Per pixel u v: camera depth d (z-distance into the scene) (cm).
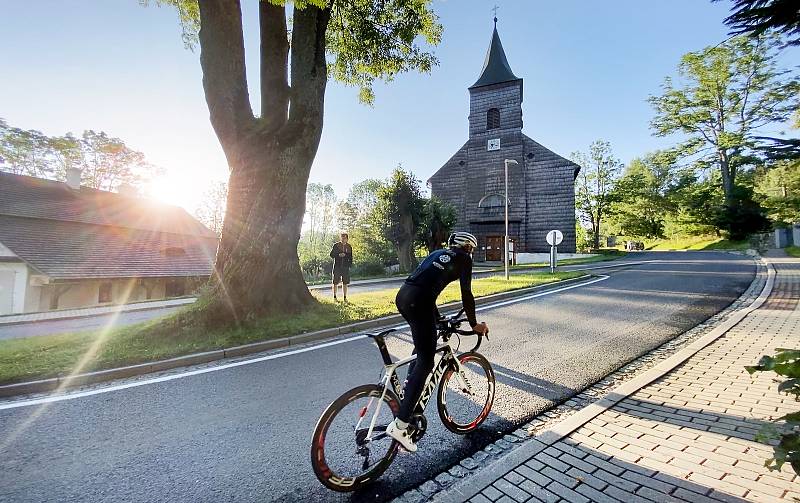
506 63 3334
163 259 2556
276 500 244
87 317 1084
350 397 257
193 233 3052
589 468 258
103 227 2519
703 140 3597
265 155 786
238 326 695
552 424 340
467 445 308
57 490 255
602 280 1417
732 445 279
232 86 771
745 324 654
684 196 4309
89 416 370
